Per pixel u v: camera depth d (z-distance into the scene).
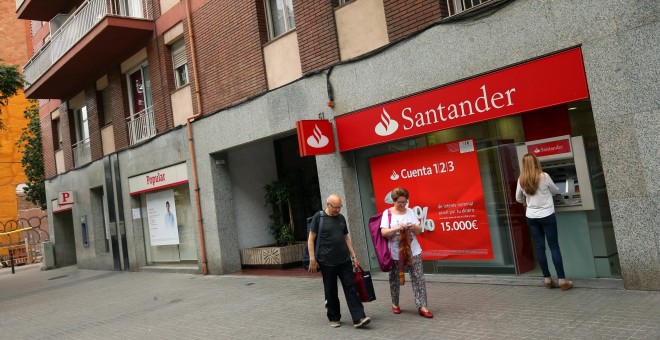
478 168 7.48
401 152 8.38
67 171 19.33
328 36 9.08
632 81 5.56
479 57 6.89
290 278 9.91
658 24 5.36
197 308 8.12
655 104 5.41
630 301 5.25
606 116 5.77
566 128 6.59
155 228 14.66
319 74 9.15
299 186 12.83
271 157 13.43
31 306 10.89
